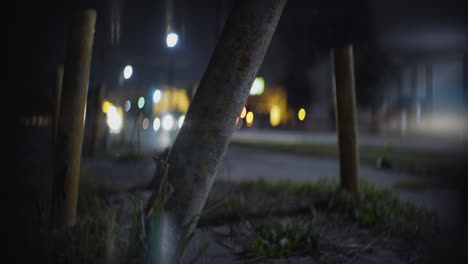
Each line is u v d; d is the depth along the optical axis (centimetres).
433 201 579
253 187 650
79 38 374
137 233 258
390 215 453
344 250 363
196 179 264
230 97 267
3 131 1658
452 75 2536
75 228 366
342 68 551
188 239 245
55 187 374
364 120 2994
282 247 351
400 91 2784
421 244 381
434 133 2620
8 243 345
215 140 267
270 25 271
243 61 267
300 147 1634
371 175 883
